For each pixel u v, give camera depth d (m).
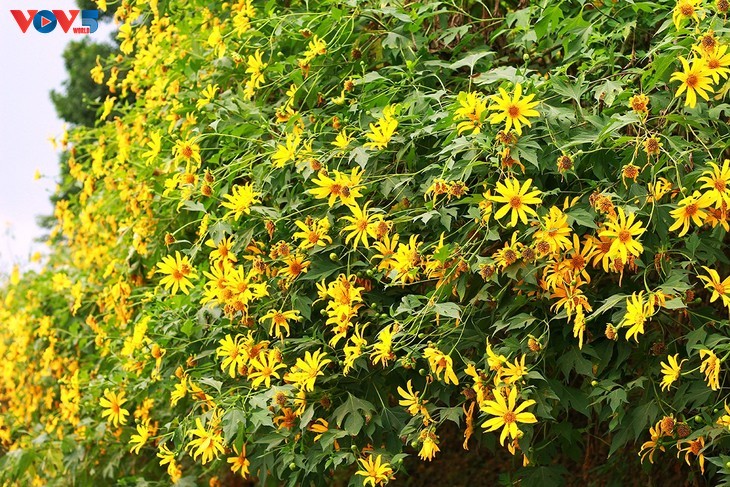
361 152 2.44
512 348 2.25
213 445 2.53
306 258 2.59
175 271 2.72
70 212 4.58
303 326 2.68
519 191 2.13
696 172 2.10
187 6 3.77
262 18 3.22
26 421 4.82
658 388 2.36
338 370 2.61
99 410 3.79
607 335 2.11
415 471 4.04
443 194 2.40
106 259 4.21
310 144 2.66
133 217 3.67
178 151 2.83
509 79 2.33
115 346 3.64
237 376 2.78
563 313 2.20
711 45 2.06
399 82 2.68
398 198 2.49
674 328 2.52
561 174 2.28
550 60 2.92
